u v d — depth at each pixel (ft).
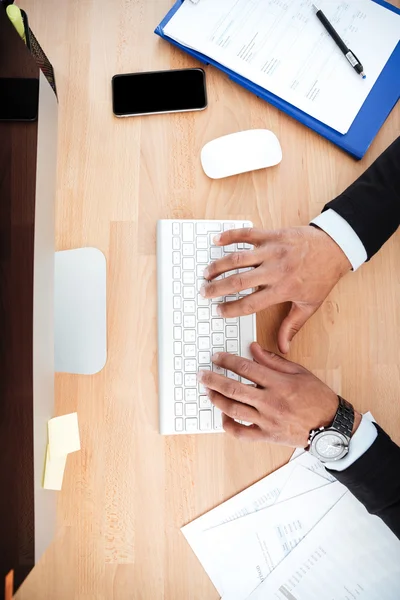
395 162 2.32
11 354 1.46
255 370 2.16
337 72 2.48
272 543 2.27
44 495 1.81
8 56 1.48
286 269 2.21
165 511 2.26
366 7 2.57
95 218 2.39
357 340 2.43
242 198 2.47
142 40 2.54
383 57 2.52
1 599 1.38
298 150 2.51
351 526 2.30
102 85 2.48
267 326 2.40
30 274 1.67
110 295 2.34
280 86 2.43
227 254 2.28
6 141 1.45
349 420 2.16
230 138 2.42
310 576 2.25
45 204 1.86
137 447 2.27
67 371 2.18
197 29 2.45
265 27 2.49
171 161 2.45
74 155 2.42
